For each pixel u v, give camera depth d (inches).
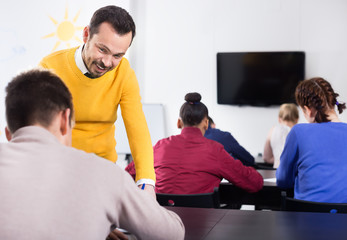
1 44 213.3
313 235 50.6
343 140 80.7
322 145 81.0
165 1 219.1
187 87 219.6
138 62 222.5
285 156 86.1
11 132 40.5
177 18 219.0
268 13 211.9
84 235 35.5
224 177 95.4
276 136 165.5
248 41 214.1
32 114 38.9
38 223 34.3
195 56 218.5
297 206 74.5
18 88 39.5
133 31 56.7
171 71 220.5
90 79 62.4
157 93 221.9
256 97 213.5
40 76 40.3
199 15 217.3
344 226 54.1
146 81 222.4
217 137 123.6
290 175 87.8
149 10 220.5
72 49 64.0
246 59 212.5
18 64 213.6
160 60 220.8
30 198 34.9
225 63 214.4
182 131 98.0
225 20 215.3
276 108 214.8
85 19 212.4
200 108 97.2
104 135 68.6
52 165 36.5
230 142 124.1
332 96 82.5
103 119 66.7
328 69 208.8
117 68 64.8
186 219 58.4
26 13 213.0
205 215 60.6
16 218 34.2
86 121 66.1
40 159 36.6
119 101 66.7
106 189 37.7
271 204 104.7
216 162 93.9
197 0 217.0
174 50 219.8
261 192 104.7
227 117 218.5
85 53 59.1
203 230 53.1
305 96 83.0
